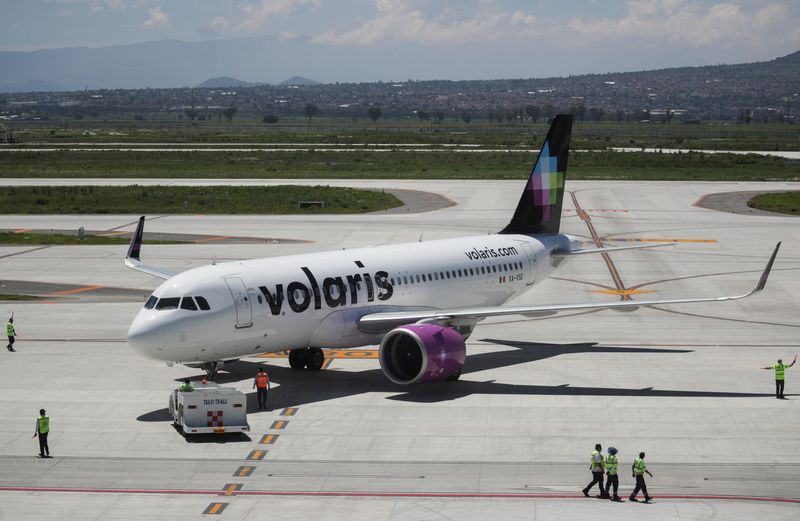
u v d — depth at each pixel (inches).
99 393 3029.0
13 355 3518.7
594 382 3152.1
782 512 2071.9
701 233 6638.8
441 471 2336.4
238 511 2085.4
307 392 3041.3
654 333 3900.1
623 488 2229.3
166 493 2197.3
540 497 2167.8
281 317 3002.0
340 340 3211.1
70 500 2153.1
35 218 7549.2
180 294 2827.3
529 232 4008.4
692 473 2319.1
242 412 2603.3
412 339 3132.4
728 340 3762.3
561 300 4542.3
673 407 2856.8
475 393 3026.6
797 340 3750.0
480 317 3228.3
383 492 2201.0
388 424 2704.2
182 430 2640.3
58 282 4977.9
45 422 2440.9
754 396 2970.0
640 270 5285.4
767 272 3004.4
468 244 3718.0
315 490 2213.3
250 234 6628.9
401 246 3543.3
